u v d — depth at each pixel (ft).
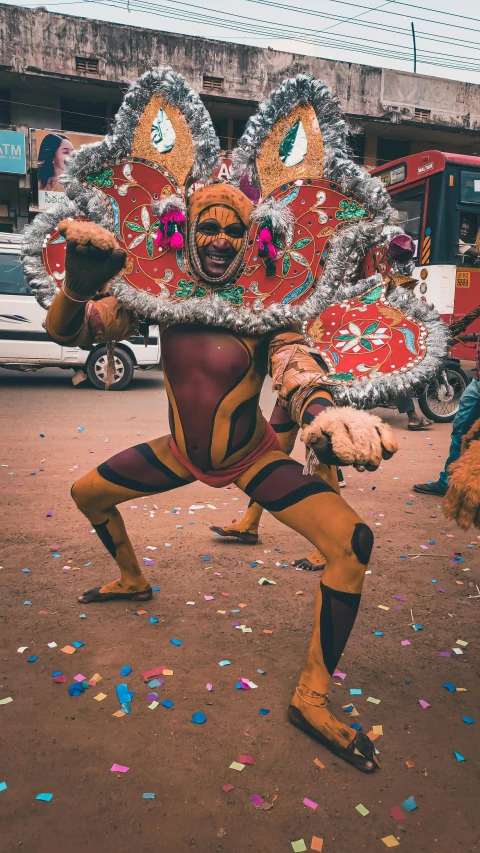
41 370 43.45
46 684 8.75
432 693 8.87
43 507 16.12
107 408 29.89
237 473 8.66
